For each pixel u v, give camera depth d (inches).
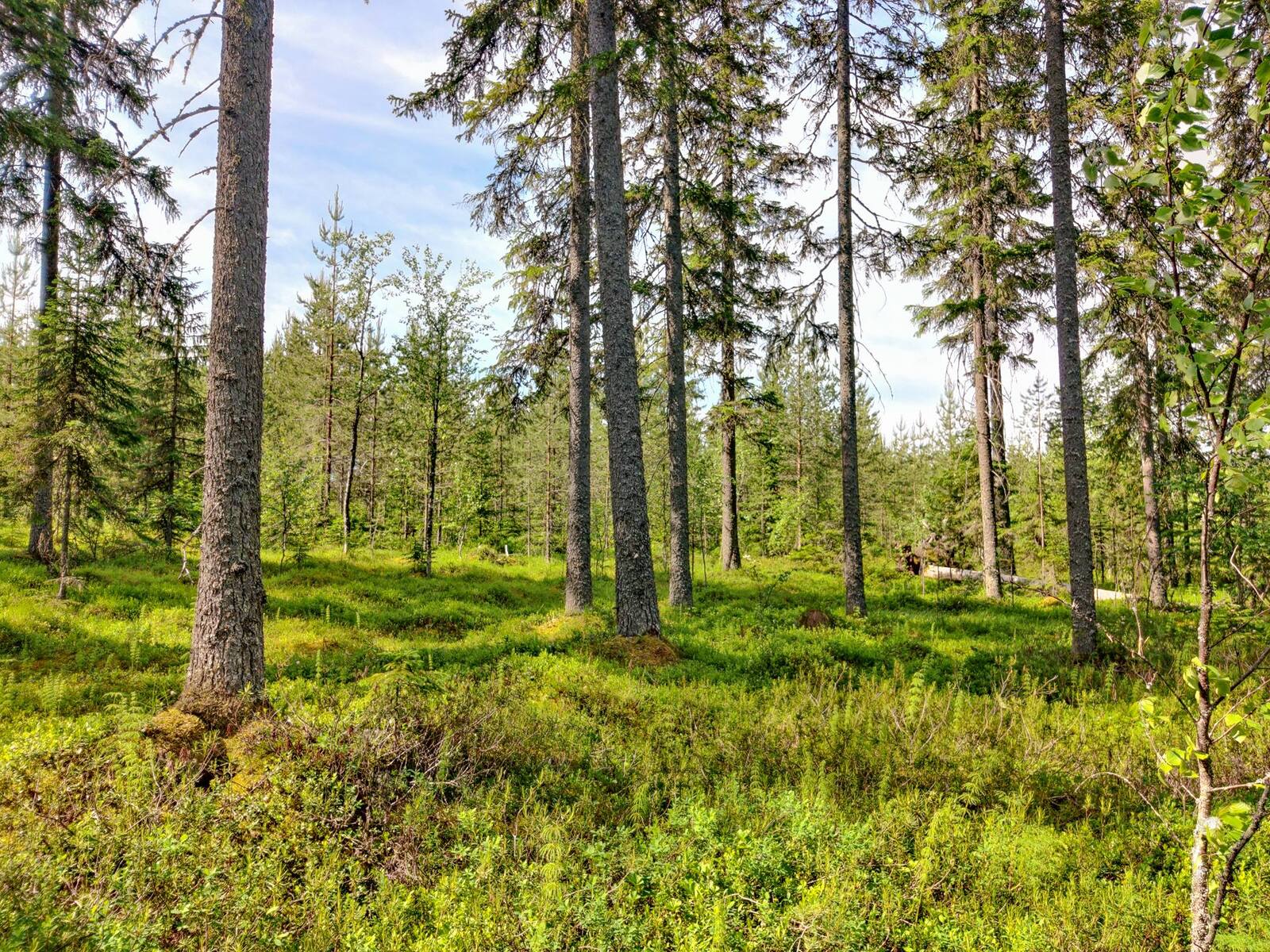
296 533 797.9
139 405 788.0
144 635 414.9
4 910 122.3
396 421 969.5
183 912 130.6
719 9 594.6
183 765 199.2
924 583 739.4
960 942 141.0
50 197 624.1
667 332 599.5
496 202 572.4
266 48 276.7
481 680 301.1
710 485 881.5
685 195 582.2
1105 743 238.8
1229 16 77.4
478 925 140.6
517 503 1614.2
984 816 196.7
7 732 240.1
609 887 156.6
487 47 476.4
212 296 259.3
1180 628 398.9
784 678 333.1
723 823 186.1
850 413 546.6
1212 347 87.4
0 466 539.5
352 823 182.9
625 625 393.7
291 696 271.4
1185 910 149.6
